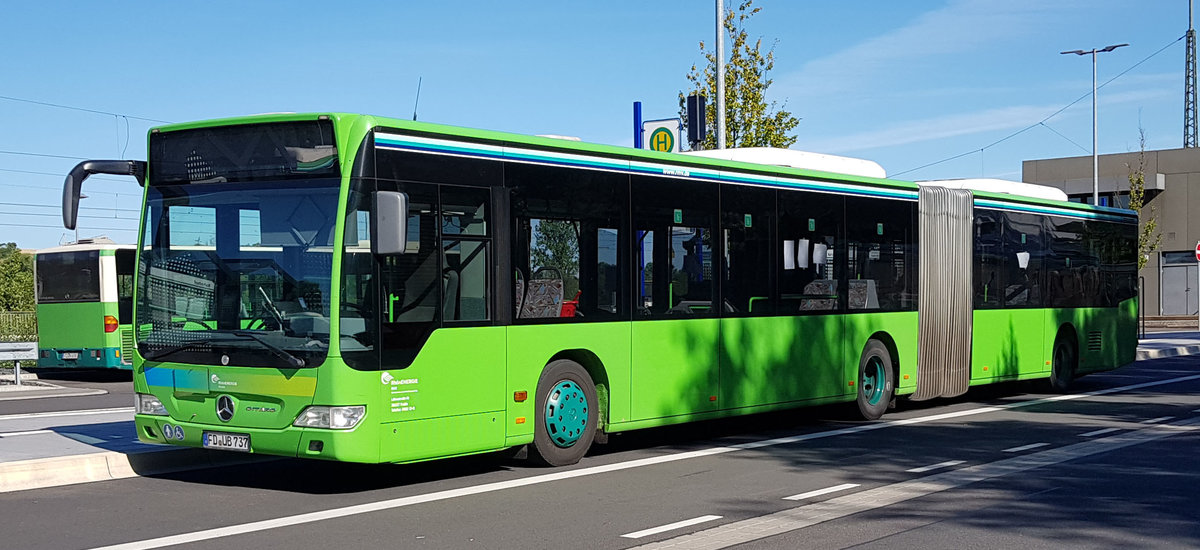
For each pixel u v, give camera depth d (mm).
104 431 12703
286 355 9188
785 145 26938
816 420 15633
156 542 7684
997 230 17875
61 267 25094
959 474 10695
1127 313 21547
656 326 12047
